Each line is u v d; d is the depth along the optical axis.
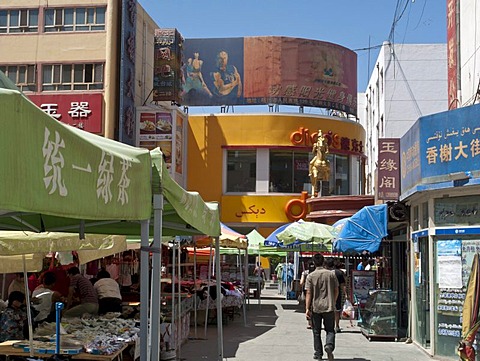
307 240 18.78
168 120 32.81
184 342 14.33
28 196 3.17
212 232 9.52
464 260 11.72
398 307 15.87
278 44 38.19
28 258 10.25
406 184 13.98
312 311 11.70
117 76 29.98
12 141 3.01
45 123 3.36
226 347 13.83
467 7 15.11
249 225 37.03
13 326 9.69
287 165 37.50
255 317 20.75
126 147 5.37
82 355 8.06
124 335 9.20
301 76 38.19
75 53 30.25
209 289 16.28
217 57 38.53
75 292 11.49
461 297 11.73
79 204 3.83
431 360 12.05
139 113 32.66
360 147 39.84
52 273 11.70
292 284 30.22
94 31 30.30
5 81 3.92
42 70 30.42
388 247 19.02
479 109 11.11
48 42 30.55
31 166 3.20
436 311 12.19
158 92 33.69
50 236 8.46
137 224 7.39
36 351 7.93
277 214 36.81
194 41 38.69
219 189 37.25
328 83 38.75
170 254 18.83
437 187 11.84
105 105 29.58
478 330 10.41
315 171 35.28
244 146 37.22
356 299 18.23
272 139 37.19
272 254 34.53
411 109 34.56
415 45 34.81
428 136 12.16
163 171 6.03
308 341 14.84
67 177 3.66
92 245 9.36
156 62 33.69
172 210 7.69
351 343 14.35
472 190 11.54
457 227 11.79
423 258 13.20
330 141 37.97
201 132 37.59
